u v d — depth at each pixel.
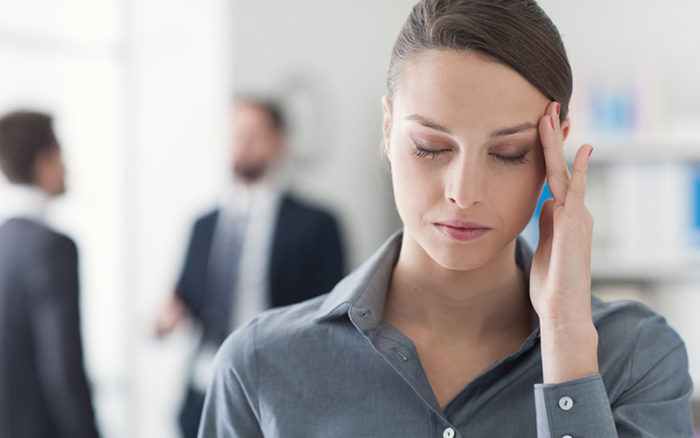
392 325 0.95
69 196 3.54
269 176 3.11
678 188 3.00
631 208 3.04
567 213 0.86
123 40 3.59
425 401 0.89
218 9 3.38
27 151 2.39
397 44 0.87
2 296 2.30
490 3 0.81
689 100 3.49
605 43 3.56
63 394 2.32
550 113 0.84
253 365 0.96
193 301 3.11
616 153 3.02
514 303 0.94
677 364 0.93
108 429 3.63
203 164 3.44
